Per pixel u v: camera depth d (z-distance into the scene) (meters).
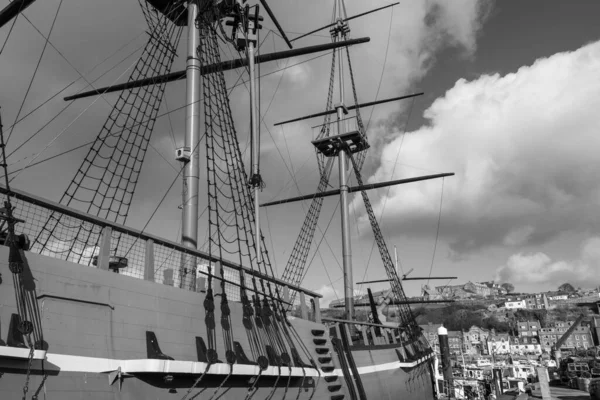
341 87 27.50
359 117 27.42
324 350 13.37
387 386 17.41
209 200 9.80
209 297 9.12
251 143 15.05
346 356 14.66
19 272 6.17
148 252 8.48
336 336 14.51
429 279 42.34
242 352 9.40
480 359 97.00
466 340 145.38
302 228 24.64
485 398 36.22
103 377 6.76
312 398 11.80
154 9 14.62
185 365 7.69
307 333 13.02
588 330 108.81
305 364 11.52
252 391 9.44
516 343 138.12
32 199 6.82
